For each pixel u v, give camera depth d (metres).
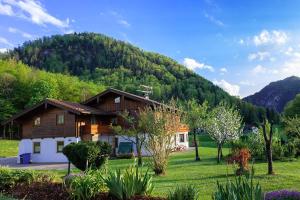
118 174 11.49
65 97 96.25
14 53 196.62
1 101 82.31
